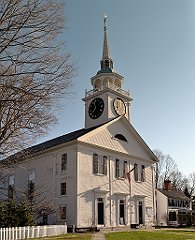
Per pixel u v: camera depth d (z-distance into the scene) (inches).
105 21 1945.1
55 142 1596.9
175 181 3499.0
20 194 1535.4
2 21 433.7
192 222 2381.9
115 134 1563.7
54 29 468.1
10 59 464.1
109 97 1664.6
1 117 535.5
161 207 2191.2
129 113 1769.2
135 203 1561.3
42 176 1475.1
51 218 1357.0
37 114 555.5
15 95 502.3
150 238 954.1
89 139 1409.9
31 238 936.9
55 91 516.1
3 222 960.3
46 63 487.8
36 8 445.7
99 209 1370.6
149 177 1706.4
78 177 1311.5
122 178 1519.4
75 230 1227.9
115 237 959.6
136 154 1653.5
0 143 552.1
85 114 1748.3
